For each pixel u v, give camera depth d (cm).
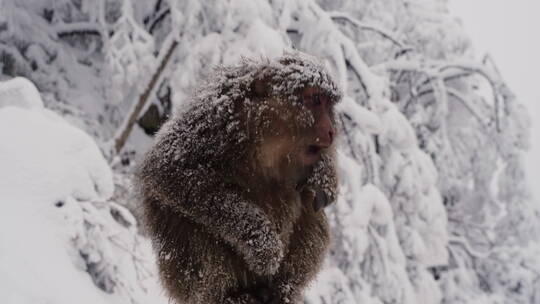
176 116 240
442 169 855
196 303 235
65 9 770
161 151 230
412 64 845
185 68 617
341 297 618
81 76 747
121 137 666
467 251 923
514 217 914
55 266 329
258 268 220
